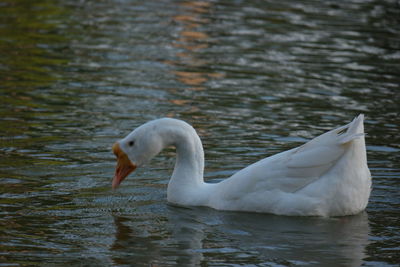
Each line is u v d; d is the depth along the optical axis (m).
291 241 9.30
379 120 15.67
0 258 8.55
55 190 11.22
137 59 21.06
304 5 30.52
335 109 16.55
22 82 18.31
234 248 9.04
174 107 16.44
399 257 8.73
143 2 30.16
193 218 10.22
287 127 15.07
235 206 10.54
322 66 20.80
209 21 26.75
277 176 10.34
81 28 25.03
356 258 8.70
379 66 20.89
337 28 26.08
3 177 11.71
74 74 19.23
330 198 10.06
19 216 10.05
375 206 10.66
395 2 31.83
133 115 15.69
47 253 8.76
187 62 20.91
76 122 15.08
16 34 23.86
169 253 8.84
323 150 10.09
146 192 11.39
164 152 13.74
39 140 13.80
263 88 18.33
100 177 11.91
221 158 12.93
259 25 26.30
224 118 15.65
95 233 9.51
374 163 12.71
